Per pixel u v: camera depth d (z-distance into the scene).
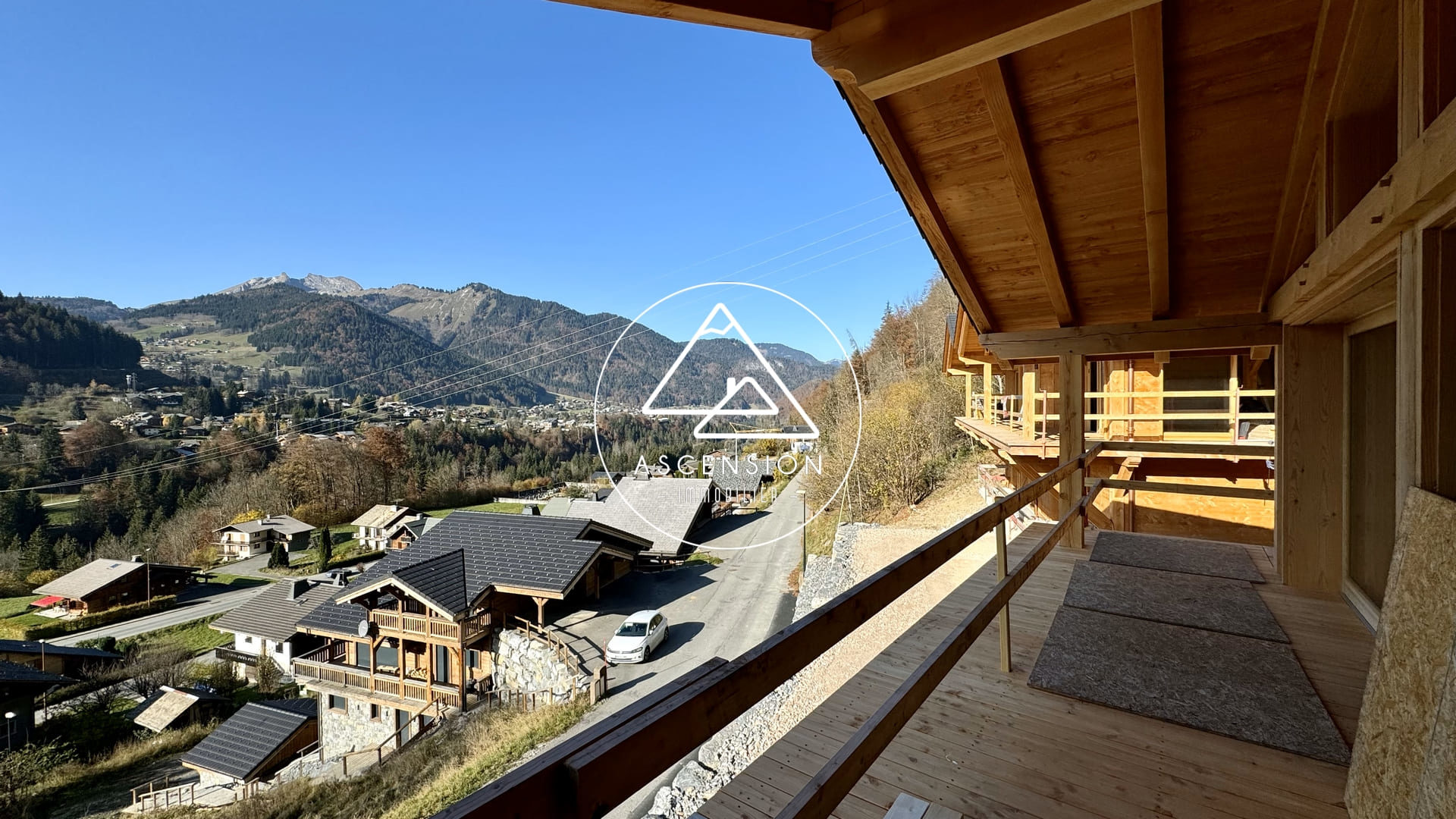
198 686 19.66
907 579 1.52
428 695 12.90
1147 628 3.15
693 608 15.86
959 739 2.18
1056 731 2.23
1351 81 2.56
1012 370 14.33
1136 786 1.90
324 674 14.15
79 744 16.14
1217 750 2.09
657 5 1.83
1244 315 4.09
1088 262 4.14
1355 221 2.20
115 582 28.44
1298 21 2.60
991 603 2.22
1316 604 3.49
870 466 19.50
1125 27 2.74
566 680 11.88
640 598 16.72
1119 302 4.45
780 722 8.25
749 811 1.81
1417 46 1.65
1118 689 2.49
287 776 13.04
